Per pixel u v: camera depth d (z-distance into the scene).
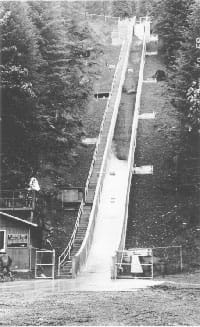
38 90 35.41
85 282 23.98
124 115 55.59
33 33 35.91
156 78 64.94
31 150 36.53
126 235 34.66
